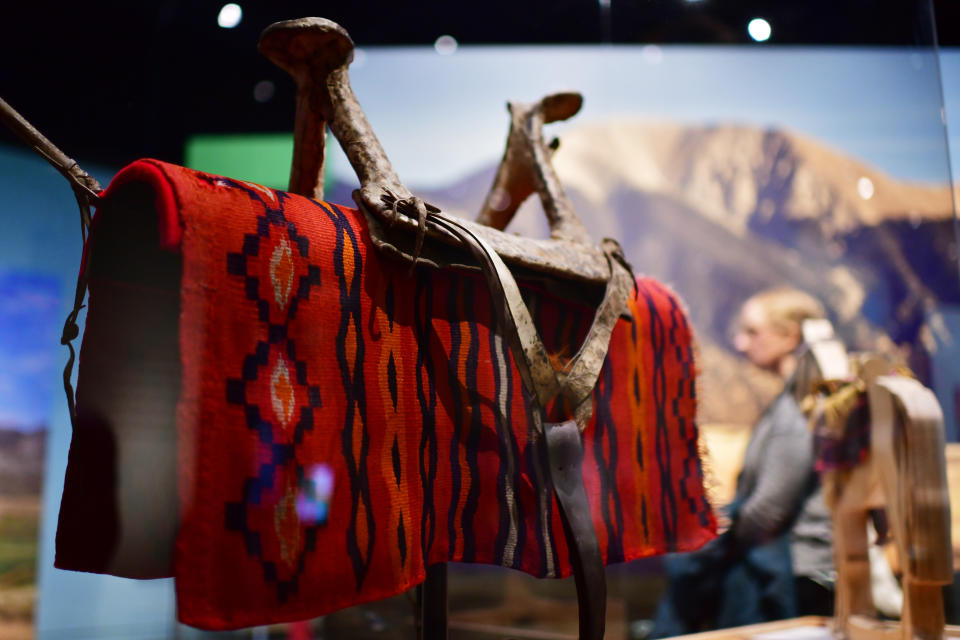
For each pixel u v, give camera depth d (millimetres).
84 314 636
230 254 457
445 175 1617
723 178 1727
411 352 564
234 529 435
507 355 636
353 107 612
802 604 1165
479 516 595
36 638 713
